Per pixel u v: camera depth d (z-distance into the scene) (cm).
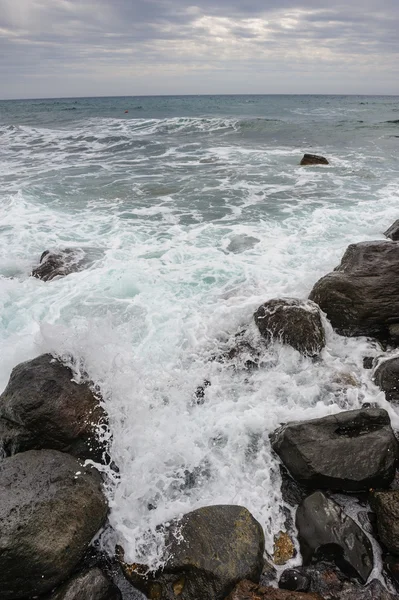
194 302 709
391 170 1628
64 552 346
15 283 780
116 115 4128
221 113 4125
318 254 855
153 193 1369
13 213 1148
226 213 1157
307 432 432
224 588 331
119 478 429
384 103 6456
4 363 572
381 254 654
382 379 520
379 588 338
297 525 382
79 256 867
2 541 328
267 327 604
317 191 1355
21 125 3462
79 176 1622
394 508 369
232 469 441
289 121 3170
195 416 498
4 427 457
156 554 362
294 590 338
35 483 378
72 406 457
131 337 622
